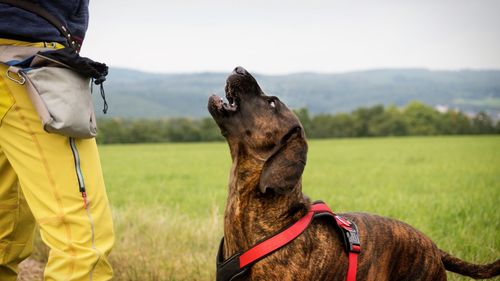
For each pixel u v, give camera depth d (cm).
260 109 376
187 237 712
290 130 367
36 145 361
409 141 6122
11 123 361
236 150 382
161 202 1245
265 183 358
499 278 538
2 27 349
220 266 376
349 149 4400
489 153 3544
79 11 389
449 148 4306
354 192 1424
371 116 8638
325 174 2105
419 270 420
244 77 377
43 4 362
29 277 576
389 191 1445
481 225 848
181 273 582
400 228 419
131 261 613
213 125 7475
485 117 8700
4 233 414
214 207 909
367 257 389
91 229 369
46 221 364
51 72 346
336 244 376
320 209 383
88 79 365
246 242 372
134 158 3456
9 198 406
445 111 9238
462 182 1667
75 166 365
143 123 7488
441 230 791
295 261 360
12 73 354
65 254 361
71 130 350
